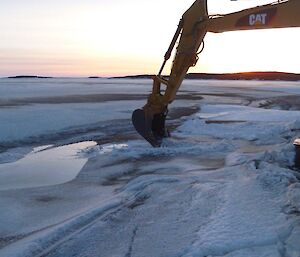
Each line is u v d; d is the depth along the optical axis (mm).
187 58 11719
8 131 14914
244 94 46000
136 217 6316
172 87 11953
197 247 5039
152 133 12086
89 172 9664
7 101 27875
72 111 21406
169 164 10219
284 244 5098
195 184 7793
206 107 25781
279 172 8039
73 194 7883
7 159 11203
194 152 11617
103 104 25984
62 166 10344
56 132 15531
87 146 13195
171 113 23016
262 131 15000
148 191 7555
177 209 6527
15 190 8188
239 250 4945
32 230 6082
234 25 10680
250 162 9391
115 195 7605
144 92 43156
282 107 29172
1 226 6254
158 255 4992
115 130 16391
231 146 12156
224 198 6859
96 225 6012
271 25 9945
